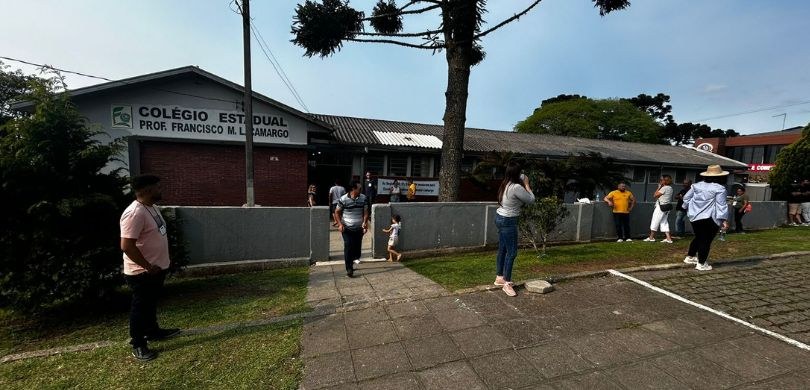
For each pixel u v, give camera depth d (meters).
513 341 3.07
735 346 2.94
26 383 2.62
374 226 6.71
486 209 7.46
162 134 10.96
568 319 3.48
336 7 7.75
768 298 4.04
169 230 4.71
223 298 4.49
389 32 9.27
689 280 4.66
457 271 5.31
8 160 3.58
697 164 20.30
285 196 12.23
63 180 3.86
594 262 5.65
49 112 3.88
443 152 7.89
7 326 3.78
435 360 2.79
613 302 3.90
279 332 3.35
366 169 14.88
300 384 2.51
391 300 4.08
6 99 13.09
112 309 4.24
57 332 3.63
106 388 2.53
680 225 8.88
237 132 11.66
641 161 18.61
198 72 10.84
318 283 5.06
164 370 2.75
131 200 4.41
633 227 8.73
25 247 3.69
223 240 6.07
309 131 12.70
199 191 11.36
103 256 3.90
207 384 2.54
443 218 7.13
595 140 23.16
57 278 3.63
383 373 2.63
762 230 10.16
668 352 2.86
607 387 2.41
